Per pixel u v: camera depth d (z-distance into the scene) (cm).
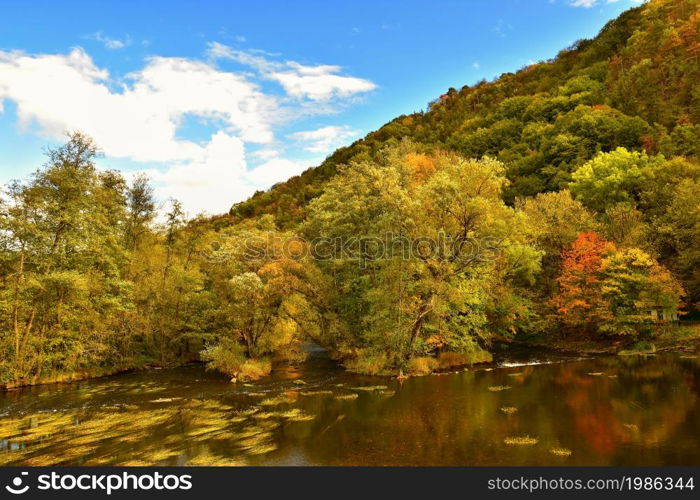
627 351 3772
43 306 3139
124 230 4412
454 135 11675
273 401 2469
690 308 4406
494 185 3238
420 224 3183
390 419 2030
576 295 4050
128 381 3195
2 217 2875
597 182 5741
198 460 1564
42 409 2381
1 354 2972
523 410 2103
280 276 3406
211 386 2945
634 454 1511
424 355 3566
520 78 16500
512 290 4316
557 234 4772
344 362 3697
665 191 4969
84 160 3356
